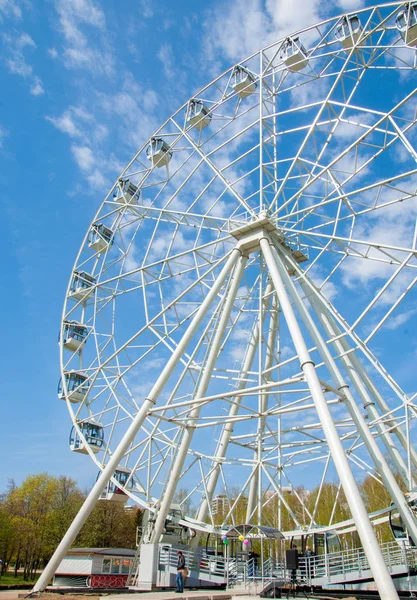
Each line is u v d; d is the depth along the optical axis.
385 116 23.31
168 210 31.80
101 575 37.66
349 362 27.58
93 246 37.72
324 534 31.30
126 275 33.41
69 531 22.00
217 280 27.36
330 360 24.47
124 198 35.84
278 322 35.66
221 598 19.25
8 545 65.75
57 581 39.12
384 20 25.42
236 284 28.33
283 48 30.16
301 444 35.00
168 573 25.97
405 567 25.05
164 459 31.38
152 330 30.75
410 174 22.47
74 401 36.75
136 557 27.98
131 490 31.83
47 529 65.81
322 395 19.39
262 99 29.77
